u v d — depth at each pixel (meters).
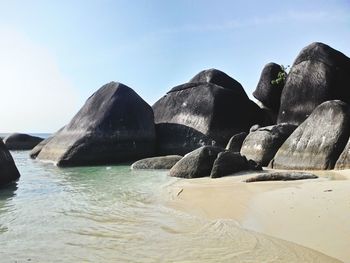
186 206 9.81
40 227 8.16
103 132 22.58
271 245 6.37
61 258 6.30
